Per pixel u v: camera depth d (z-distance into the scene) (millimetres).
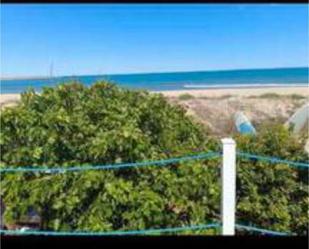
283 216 6703
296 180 7117
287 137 7246
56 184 6266
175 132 7148
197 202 6445
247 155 6395
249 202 6699
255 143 7113
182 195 6379
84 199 6285
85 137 6656
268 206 6750
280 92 36594
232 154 5633
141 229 6074
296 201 7059
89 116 6938
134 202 6133
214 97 36094
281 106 30672
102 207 6129
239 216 6719
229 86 43469
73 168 6105
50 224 6434
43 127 6668
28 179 6523
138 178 6391
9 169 6152
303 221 6914
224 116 25906
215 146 7109
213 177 6570
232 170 5645
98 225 6066
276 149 7098
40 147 6582
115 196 6090
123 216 6156
